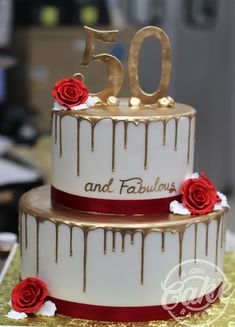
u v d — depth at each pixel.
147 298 1.68
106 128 1.67
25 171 3.43
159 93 1.85
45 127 4.22
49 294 1.74
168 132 1.71
